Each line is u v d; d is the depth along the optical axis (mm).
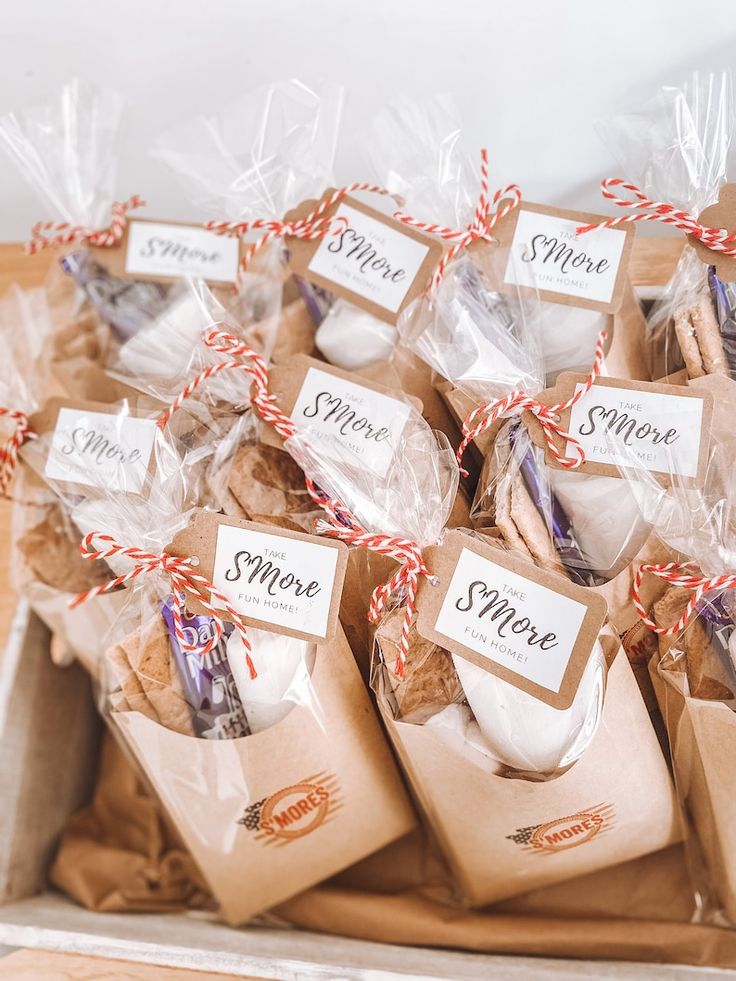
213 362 765
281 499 716
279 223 790
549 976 659
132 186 1029
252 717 646
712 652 638
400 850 818
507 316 767
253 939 728
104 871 840
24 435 775
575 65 861
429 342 731
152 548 667
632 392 665
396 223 769
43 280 993
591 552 693
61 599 783
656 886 761
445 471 691
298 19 858
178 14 862
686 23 819
